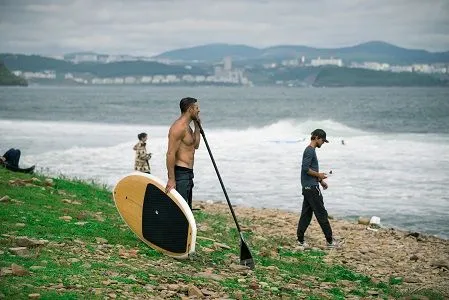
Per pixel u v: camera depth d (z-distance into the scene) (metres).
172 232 8.39
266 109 98.50
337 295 8.00
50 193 12.59
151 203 8.57
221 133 44.06
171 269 7.66
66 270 6.68
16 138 41.09
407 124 60.62
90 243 8.39
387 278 9.93
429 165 27.94
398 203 19.92
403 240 14.20
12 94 188.88
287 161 29.27
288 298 7.22
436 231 16.19
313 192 11.83
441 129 53.19
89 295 5.87
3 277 6.04
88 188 14.84
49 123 58.19
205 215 14.57
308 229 14.80
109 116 73.25
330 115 78.62
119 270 7.08
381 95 197.00
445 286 9.48
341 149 33.94
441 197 20.84
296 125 51.25
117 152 31.83
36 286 5.93
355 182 23.81
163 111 87.06
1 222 8.89
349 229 15.34
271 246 11.27
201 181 23.81
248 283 7.66
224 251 9.70
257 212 17.03
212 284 7.22
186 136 8.50
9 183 12.81
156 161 27.97
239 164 28.31
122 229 9.80
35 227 8.84
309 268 9.76
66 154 31.09
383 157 30.70
